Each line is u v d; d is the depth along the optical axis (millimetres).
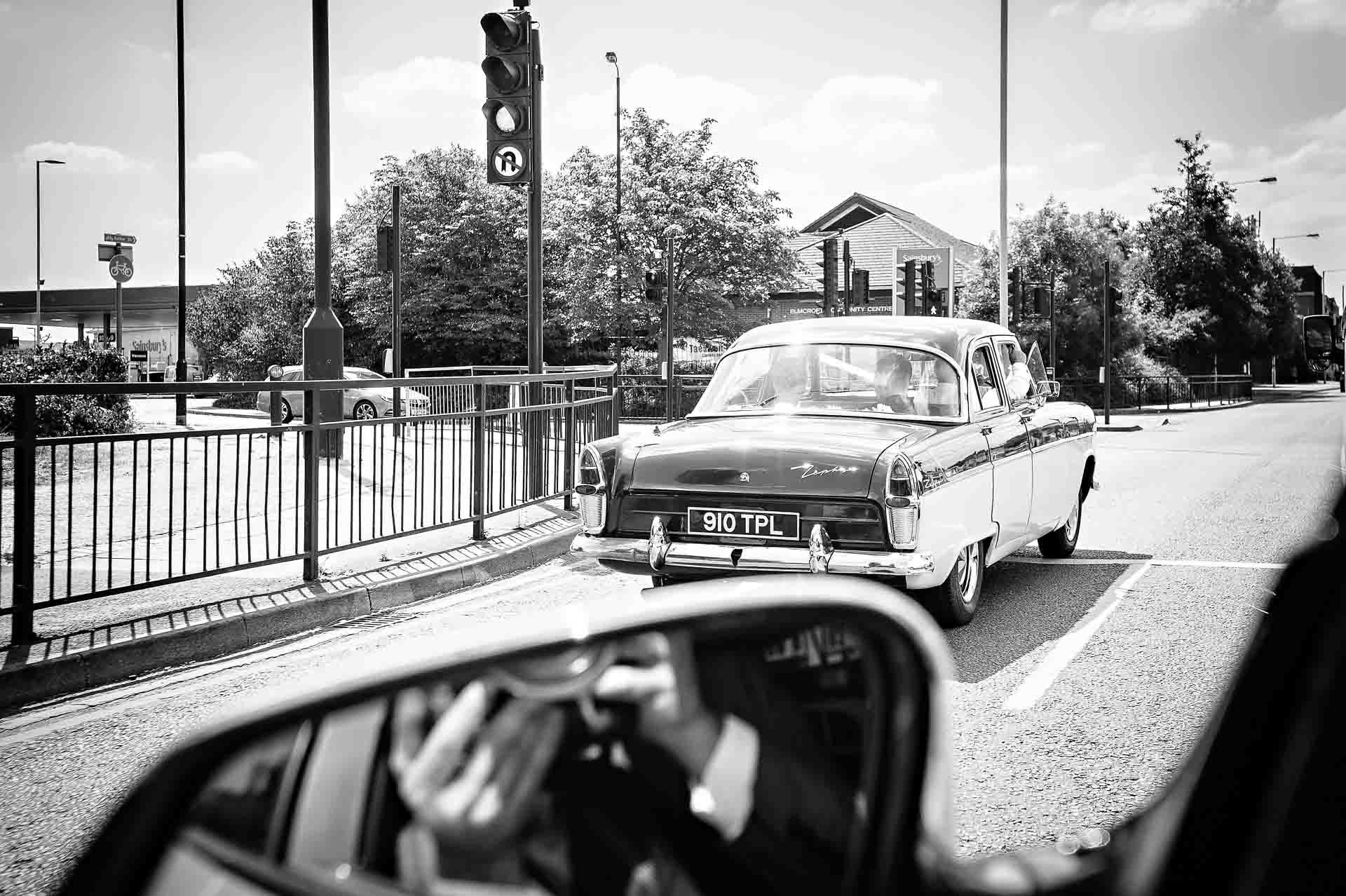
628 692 1390
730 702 1479
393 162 44750
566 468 11391
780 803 1499
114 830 1118
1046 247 38281
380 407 23609
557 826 1322
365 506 10906
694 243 37000
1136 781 4172
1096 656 6039
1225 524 10883
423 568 8320
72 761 4652
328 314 11672
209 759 1142
